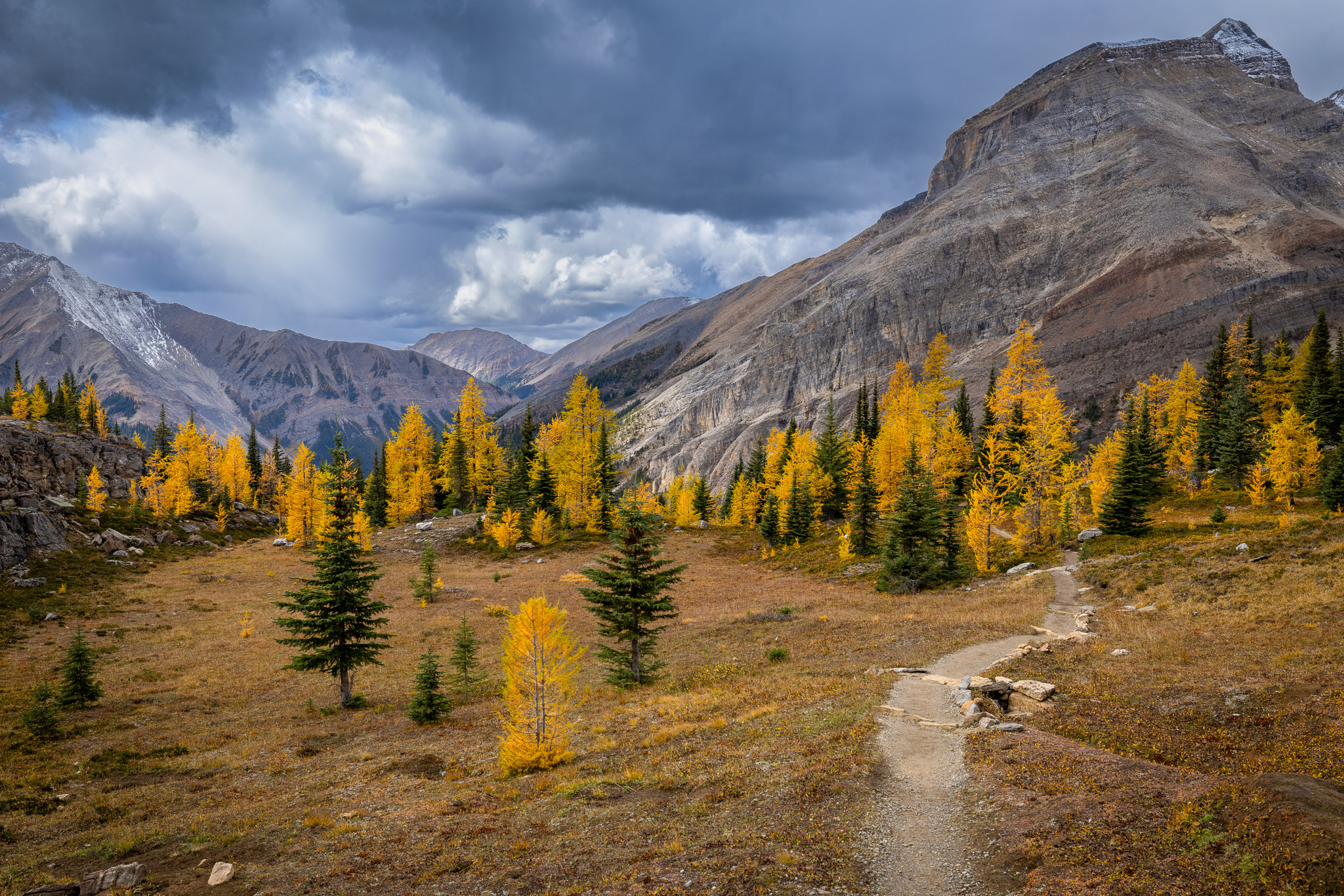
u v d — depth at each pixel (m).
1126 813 10.85
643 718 23.94
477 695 33.50
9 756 25.48
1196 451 67.75
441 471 98.81
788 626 39.12
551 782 18.08
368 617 33.06
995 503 52.75
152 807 19.98
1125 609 31.97
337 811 18.28
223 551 77.69
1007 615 33.91
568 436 81.62
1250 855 8.61
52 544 59.97
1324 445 65.88
